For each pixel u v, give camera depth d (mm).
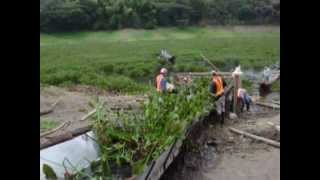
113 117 11273
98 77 25953
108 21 69688
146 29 70750
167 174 9266
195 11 75188
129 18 70688
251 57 42500
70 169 8383
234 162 10945
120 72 32156
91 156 9164
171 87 15672
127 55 45281
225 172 10219
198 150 11586
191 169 10195
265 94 22172
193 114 12234
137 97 19344
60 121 14047
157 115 10594
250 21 75500
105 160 8055
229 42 59844
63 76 25344
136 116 11227
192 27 73688
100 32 68125
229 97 17234
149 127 10148
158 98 12484
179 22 72938
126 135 9883
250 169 10492
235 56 43469
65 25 67312
